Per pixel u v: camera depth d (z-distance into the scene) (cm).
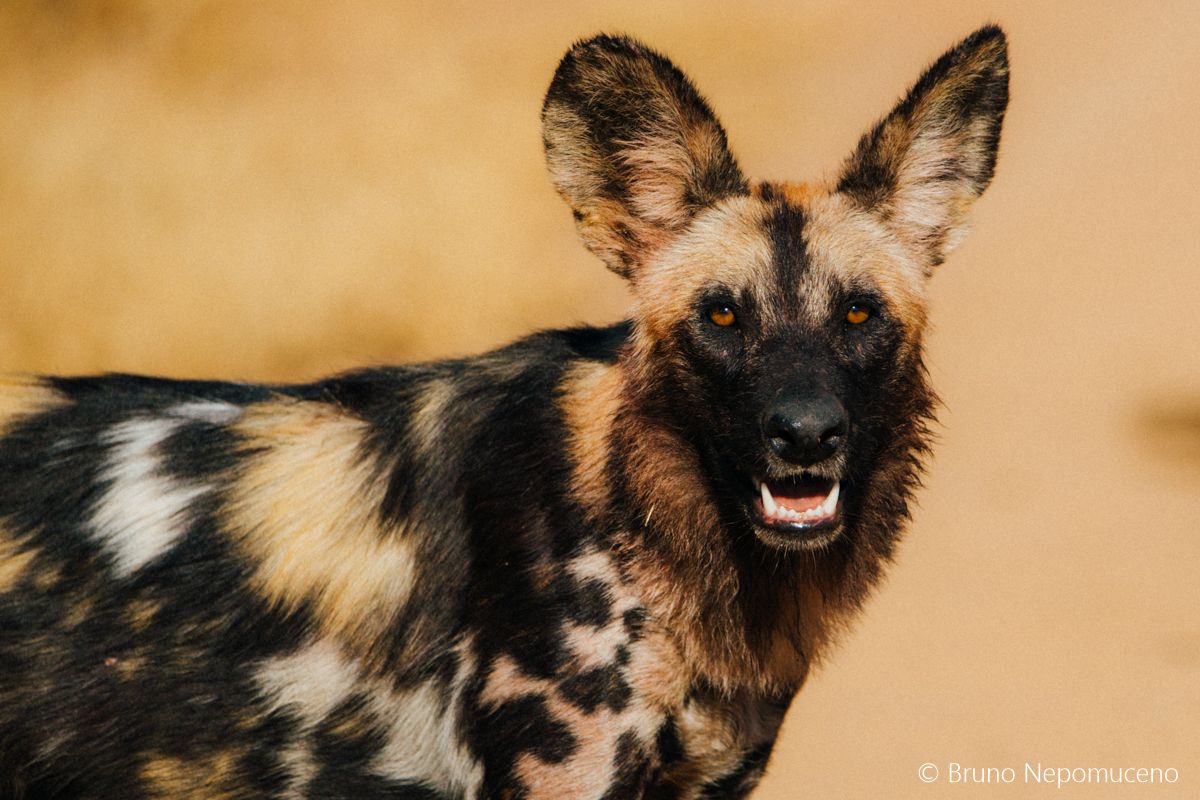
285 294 3278
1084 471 2539
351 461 1179
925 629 2052
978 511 2420
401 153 3806
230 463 1186
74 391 1241
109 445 1192
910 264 1216
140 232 3412
